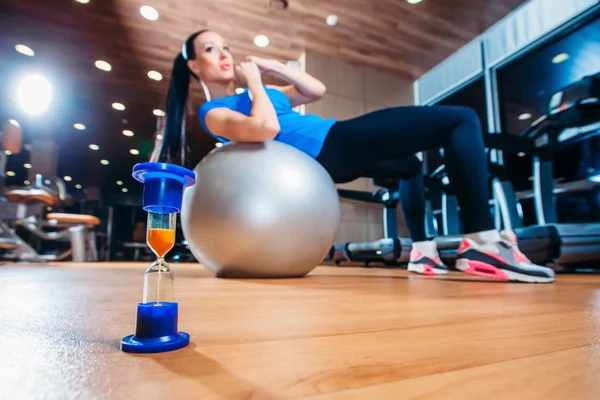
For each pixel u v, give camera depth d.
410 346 0.39
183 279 1.44
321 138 1.57
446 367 0.32
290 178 1.41
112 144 7.89
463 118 1.39
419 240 1.93
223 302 0.77
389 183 2.82
